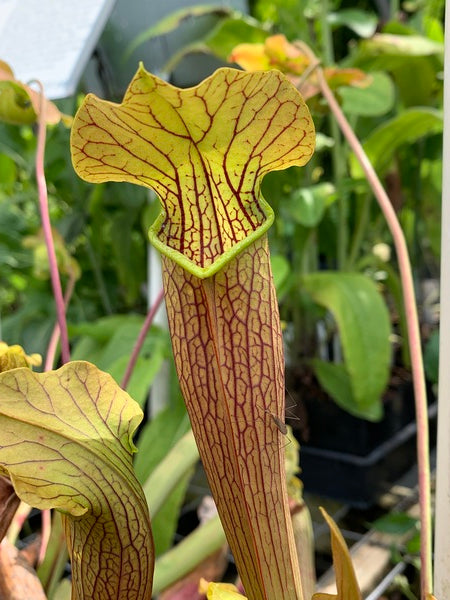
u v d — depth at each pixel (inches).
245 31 26.0
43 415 7.4
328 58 28.3
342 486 25.3
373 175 11.7
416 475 27.5
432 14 32.9
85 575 7.8
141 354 21.7
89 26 17.3
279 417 7.3
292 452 12.3
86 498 7.2
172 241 7.6
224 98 6.2
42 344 29.7
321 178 33.3
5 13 19.5
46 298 31.5
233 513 7.4
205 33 28.4
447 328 8.6
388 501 25.4
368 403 22.9
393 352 31.2
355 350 23.1
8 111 13.6
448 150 8.5
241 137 6.7
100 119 6.3
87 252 34.0
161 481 13.2
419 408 9.6
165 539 17.4
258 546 7.4
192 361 7.2
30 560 11.9
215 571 14.4
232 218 7.5
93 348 26.4
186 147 6.8
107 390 7.8
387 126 24.3
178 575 13.7
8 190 36.1
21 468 7.1
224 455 7.3
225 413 7.1
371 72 27.0
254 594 7.7
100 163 6.7
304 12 29.5
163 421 21.4
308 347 29.5
